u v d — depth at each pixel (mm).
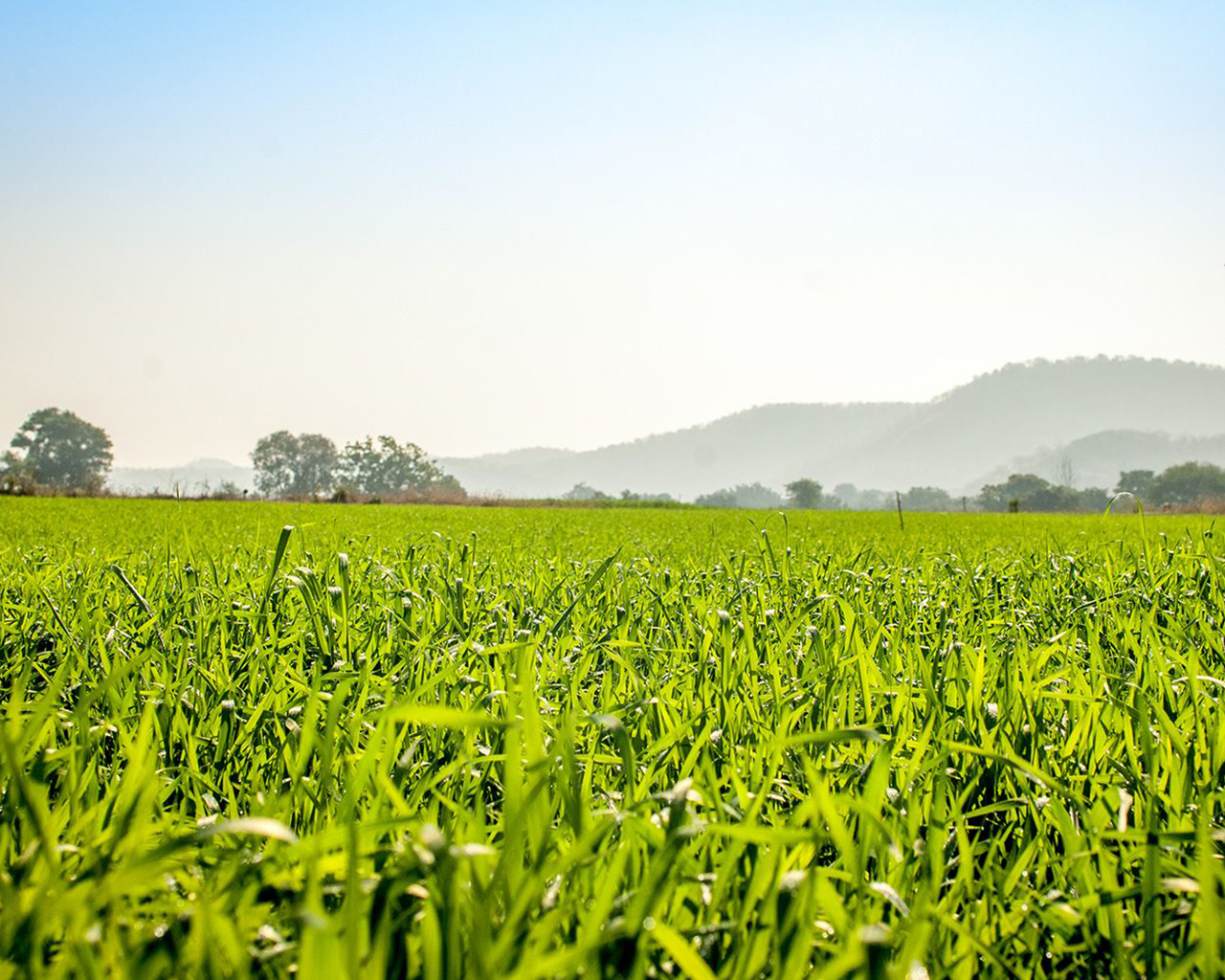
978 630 5027
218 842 2180
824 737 1824
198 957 1446
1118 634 4793
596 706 3639
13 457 167375
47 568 6762
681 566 8094
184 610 4957
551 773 1771
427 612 4938
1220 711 3090
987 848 2498
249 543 10750
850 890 2029
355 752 2680
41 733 2611
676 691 3658
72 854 1963
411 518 22375
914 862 2156
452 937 1427
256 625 4441
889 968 1408
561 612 5426
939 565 8469
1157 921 1810
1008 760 2213
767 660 4316
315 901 1499
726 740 3053
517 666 3689
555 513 30422
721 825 1584
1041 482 182625
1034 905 2098
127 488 53250
